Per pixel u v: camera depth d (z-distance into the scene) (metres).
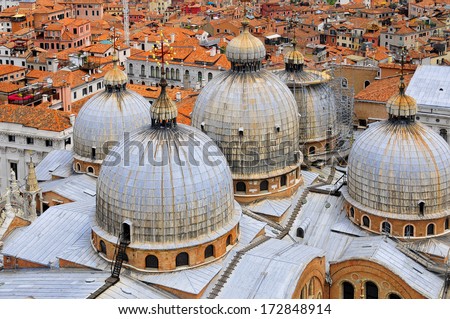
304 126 102.50
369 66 147.75
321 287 74.25
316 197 89.12
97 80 172.50
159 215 68.88
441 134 115.06
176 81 185.62
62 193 93.94
